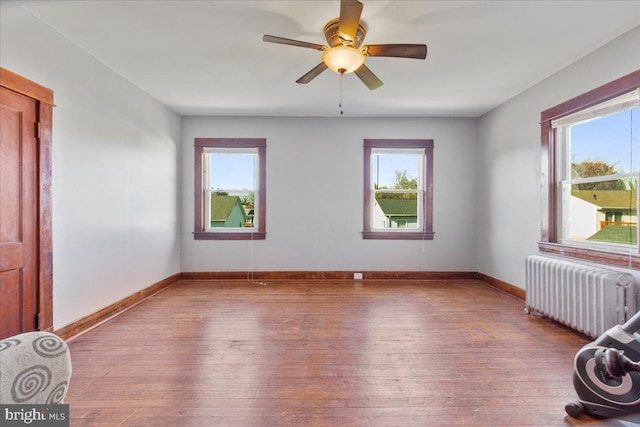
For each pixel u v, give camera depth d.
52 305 2.38
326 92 3.69
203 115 4.62
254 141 4.64
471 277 4.73
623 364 1.46
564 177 3.15
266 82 3.39
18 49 2.10
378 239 4.71
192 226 4.66
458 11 2.14
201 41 2.56
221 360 2.21
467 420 1.60
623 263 2.40
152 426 1.55
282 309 3.32
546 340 2.54
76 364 2.15
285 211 4.69
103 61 2.90
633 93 2.34
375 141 4.67
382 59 2.83
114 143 3.12
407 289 4.14
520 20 2.24
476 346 2.44
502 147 4.04
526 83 3.39
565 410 1.66
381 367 2.12
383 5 2.07
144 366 2.12
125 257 3.32
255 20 2.26
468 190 4.72
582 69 2.79
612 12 2.14
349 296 3.81
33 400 0.72
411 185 4.80
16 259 2.12
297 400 1.76
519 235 3.70
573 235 3.04
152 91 3.66
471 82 3.36
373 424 1.57
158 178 4.00
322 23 2.29
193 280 4.63
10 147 2.08
